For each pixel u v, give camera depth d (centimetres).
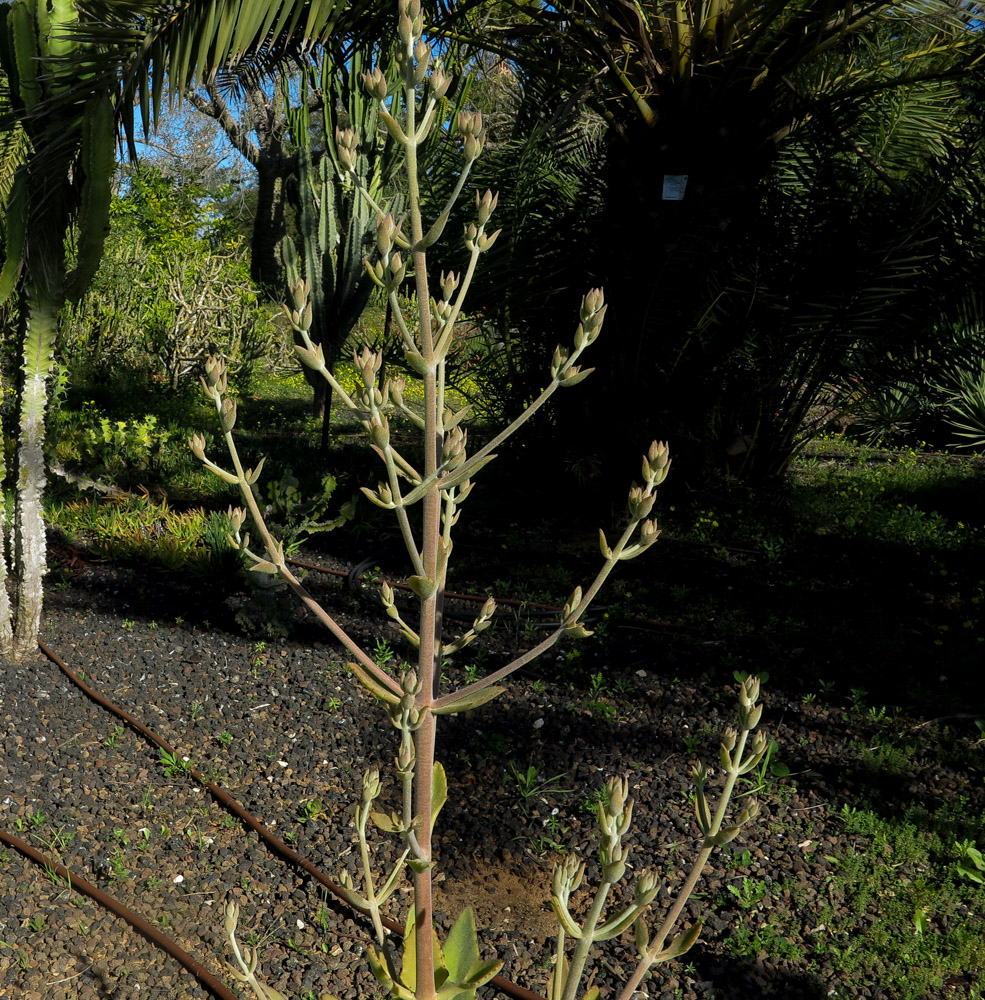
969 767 338
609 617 480
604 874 108
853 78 642
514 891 274
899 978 234
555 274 635
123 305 1234
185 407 1109
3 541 398
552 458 681
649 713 381
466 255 634
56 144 361
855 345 642
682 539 623
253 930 250
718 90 563
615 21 563
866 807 311
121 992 226
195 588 512
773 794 320
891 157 672
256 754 342
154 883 267
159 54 376
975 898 264
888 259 566
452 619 482
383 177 736
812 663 424
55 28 359
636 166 596
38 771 324
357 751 347
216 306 1238
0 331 713
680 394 636
